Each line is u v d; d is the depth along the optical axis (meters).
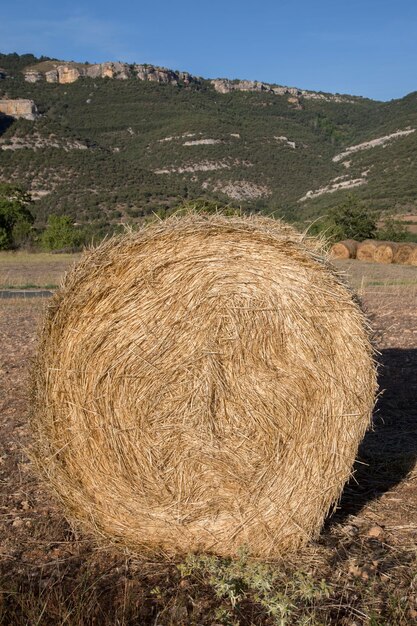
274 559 4.34
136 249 4.25
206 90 189.00
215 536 4.36
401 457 5.98
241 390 4.25
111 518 4.39
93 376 4.27
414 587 3.95
